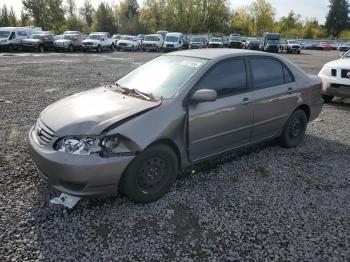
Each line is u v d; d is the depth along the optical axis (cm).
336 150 572
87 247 306
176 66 454
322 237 330
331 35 10562
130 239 319
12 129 635
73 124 350
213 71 437
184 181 437
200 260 294
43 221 341
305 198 404
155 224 343
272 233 334
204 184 431
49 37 3266
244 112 464
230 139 461
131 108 374
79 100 414
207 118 418
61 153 338
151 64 493
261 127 503
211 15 7850
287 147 570
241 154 537
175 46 3781
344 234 336
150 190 379
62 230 328
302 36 9269
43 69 1656
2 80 1254
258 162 507
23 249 300
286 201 395
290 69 552
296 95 546
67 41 3262
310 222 354
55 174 339
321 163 512
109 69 1734
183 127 395
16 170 454
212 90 395
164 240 319
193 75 422
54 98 938
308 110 585
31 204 371
